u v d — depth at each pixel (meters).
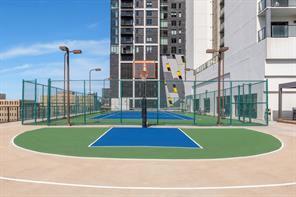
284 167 10.84
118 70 111.06
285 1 37.38
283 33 35.91
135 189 8.04
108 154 13.12
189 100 67.88
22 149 14.39
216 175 9.61
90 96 51.50
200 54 80.75
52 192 7.73
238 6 46.44
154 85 98.69
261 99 36.53
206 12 81.00
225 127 26.08
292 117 35.03
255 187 8.29
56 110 36.91
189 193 7.71
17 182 8.67
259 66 37.25
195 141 17.31
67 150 14.12
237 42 46.72
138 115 49.97
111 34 112.38
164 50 116.31
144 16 111.81
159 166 10.82
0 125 27.69
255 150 14.48
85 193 7.66
